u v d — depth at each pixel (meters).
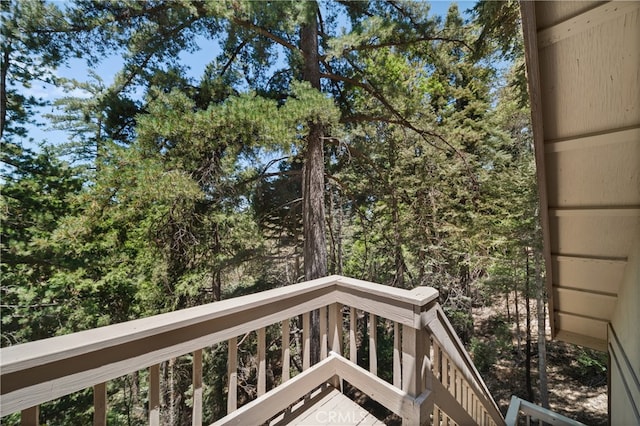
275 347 7.49
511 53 5.53
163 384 6.48
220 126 3.80
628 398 1.58
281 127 3.79
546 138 1.34
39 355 0.79
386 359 8.51
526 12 1.04
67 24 4.01
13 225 5.76
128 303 6.75
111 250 6.18
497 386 8.22
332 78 5.50
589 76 1.09
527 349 7.83
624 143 1.20
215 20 4.66
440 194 7.43
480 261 7.39
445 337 1.61
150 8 4.32
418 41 5.28
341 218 9.05
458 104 8.48
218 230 5.86
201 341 1.20
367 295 1.67
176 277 5.76
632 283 1.48
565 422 2.78
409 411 1.41
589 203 1.46
